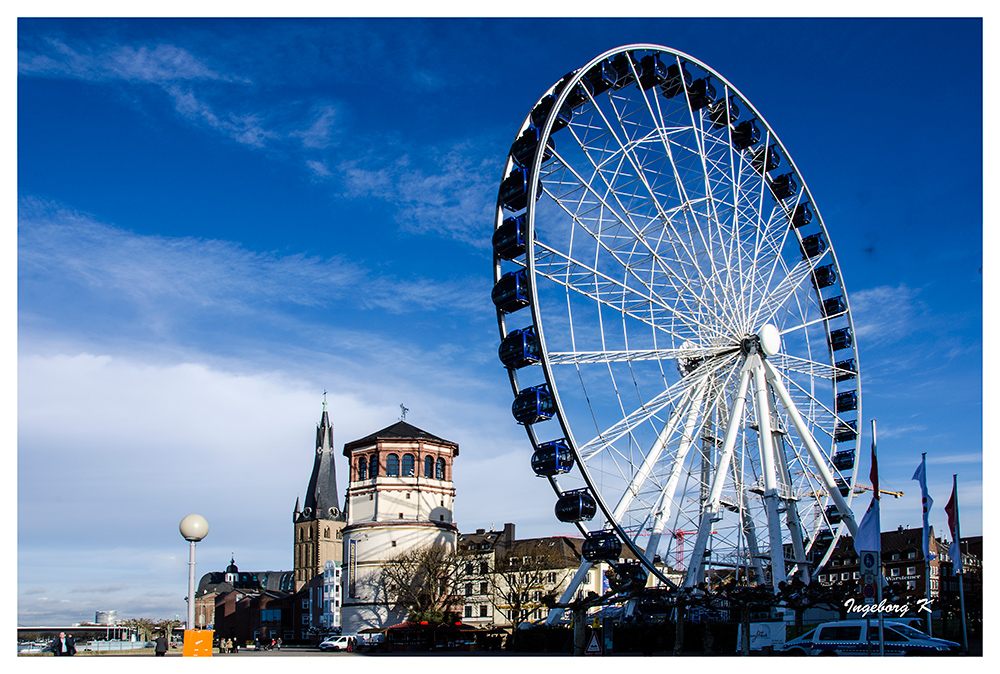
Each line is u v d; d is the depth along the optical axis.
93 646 97.12
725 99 65.50
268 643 146.62
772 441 62.50
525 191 54.16
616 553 57.25
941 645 37.41
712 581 61.97
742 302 62.53
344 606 120.25
